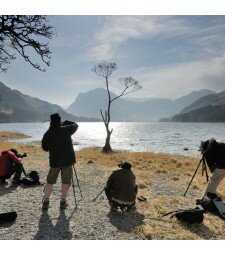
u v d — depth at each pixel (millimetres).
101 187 12617
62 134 8555
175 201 10750
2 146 36500
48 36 17469
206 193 10117
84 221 7973
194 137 80938
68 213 8570
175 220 8406
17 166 12523
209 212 9430
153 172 17812
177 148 48188
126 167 9109
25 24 16391
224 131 117812
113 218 8352
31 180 12352
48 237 6852
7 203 9438
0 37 16797
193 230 7812
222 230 7910
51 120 8641
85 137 86750
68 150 8633
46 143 8492
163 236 7207
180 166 21703
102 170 17531
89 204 9648
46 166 17891
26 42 17500
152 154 31547
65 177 8781
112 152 34312
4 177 12344
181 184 14195
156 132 119875
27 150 33031
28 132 115375
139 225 7859
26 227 7410
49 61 18516
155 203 10273
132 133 112938
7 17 15828
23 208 8938
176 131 127375
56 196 10586
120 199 8852
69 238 6867
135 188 9359
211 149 10000
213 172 10062
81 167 18578
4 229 7258
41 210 8766
